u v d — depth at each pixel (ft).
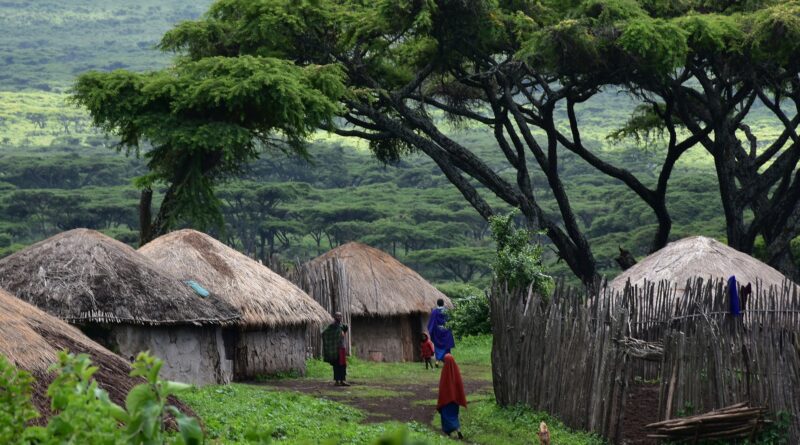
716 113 176.55
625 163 638.53
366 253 145.38
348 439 67.21
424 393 96.73
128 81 152.05
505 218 126.52
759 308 76.64
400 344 143.33
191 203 152.25
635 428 70.95
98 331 85.51
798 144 180.96
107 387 46.91
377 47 175.11
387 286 142.31
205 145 144.66
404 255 437.17
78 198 471.62
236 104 149.69
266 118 157.17
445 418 74.43
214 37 175.52
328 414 78.48
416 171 604.90
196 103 149.59
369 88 178.09
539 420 74.79
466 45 171.83
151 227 155.33
